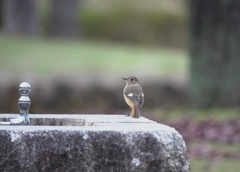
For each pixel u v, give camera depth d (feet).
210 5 58.08
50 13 104.83
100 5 116.67
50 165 20.58
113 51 84.99
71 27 105.09
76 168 20.72
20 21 99.86
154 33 114.21
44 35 105.19
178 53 98.27
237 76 57.93
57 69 70.59
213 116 52.60
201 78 59.16
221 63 58.29
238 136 44.73
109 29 114.21
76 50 81.46
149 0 116.78
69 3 104.83
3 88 64.95
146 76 69.62
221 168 36.78
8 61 72.90
